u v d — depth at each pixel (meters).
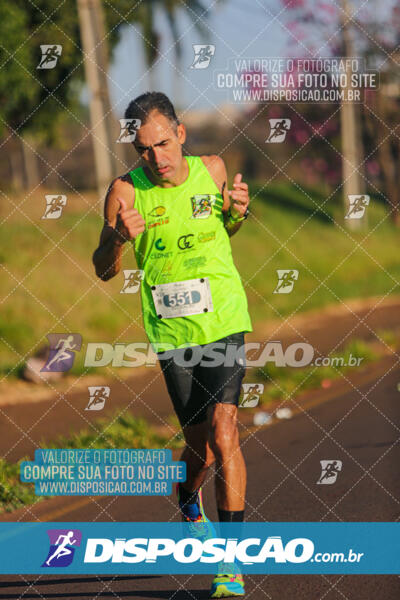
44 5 24.50
